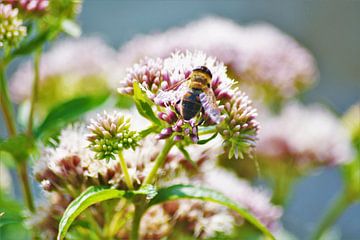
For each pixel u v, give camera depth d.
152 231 0.30
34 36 0.33
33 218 0.29
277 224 0.34
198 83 0.27
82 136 0.28
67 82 0.40
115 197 0.27
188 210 0.30
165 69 0.27
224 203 0.28
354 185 0.39
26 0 0.31
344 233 0.65
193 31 0.40
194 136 0.27
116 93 0.36
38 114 0.40
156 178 0.28
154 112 0.27
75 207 0.26
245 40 0.40
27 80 0.40
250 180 0.38
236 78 0.37
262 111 0.40
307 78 0.42
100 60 0.42
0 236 0.36
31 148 0.31
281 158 0.38
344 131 0.41
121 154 0.27
